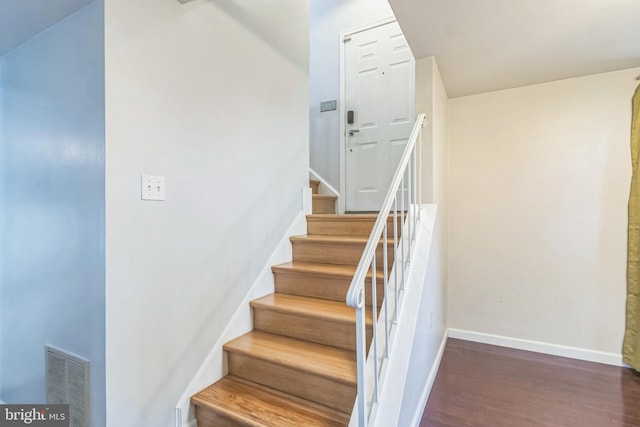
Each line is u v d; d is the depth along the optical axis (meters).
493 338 3.05
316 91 3.90
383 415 1.33
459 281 3.20
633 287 2.52
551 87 2.83
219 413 1.58
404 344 1.62
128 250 1.41
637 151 2.51
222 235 1.92
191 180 1.71
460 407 2.04
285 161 2.51
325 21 3.85
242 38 2.07
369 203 3.58
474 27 1.97
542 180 2.88
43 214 1.61
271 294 2.30
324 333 1.90
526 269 2.94
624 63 2.47
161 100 1.55
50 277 1.58
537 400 2.12
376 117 3.55
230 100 1.97
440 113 2.71
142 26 1.46
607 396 2.16
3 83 1.84
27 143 1.69
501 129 3.03
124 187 1.39
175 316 1.63
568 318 2.79
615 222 2.63
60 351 1.53
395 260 1.68
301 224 2.69
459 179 3.20
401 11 1.80
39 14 1.43
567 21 1.89
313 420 1.50
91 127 1.37
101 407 1.35
